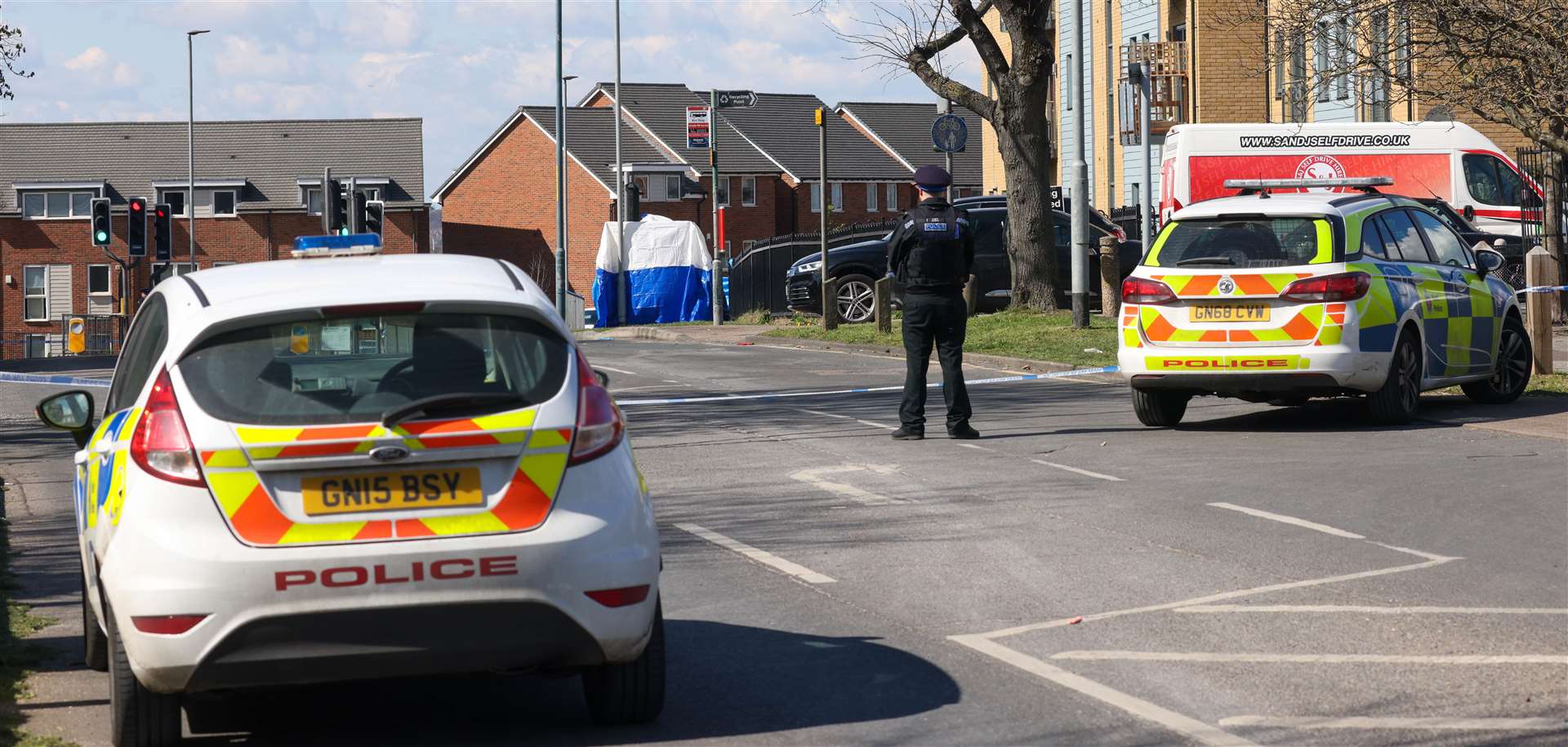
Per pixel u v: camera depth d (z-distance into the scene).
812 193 110.19
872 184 113.00
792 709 8.27
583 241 104.81
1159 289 18.55
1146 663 8.93
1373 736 7.52
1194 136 40.72
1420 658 8.90
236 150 106.50
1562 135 23.84
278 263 8.54
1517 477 14.97
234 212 102.75
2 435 23.62
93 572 8.35
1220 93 51.16
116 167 104.12
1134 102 52.56
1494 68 23.20
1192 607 10.22
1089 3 61.12
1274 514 13.38
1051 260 38.16
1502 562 11.40
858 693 8.52
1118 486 14.98
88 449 8.76
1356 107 46.28
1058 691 8.43
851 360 31.56
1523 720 7.71
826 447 18.34
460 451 7.21
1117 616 10.02
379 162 106.69
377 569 7.06
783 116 114.88
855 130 116.38
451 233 103.88
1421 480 14.89
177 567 6.98
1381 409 18.59
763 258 55.25
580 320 60.03
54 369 41.69
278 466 7.10
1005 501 14.30
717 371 29.75
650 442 19.27
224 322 7.39
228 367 7.33
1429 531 12.55
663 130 109.38
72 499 16.86
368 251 9.05
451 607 7.12
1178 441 18.05
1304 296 17.89
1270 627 9.66
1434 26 23.45
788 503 14.59
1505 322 21.00
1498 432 18.06
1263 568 11.30
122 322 74.06
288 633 7.02
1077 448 17.62
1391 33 24.62
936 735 7.74
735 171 107.56
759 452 18.03
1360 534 12.48
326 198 47.78
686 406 23.42
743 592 11.05
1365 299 17.98
